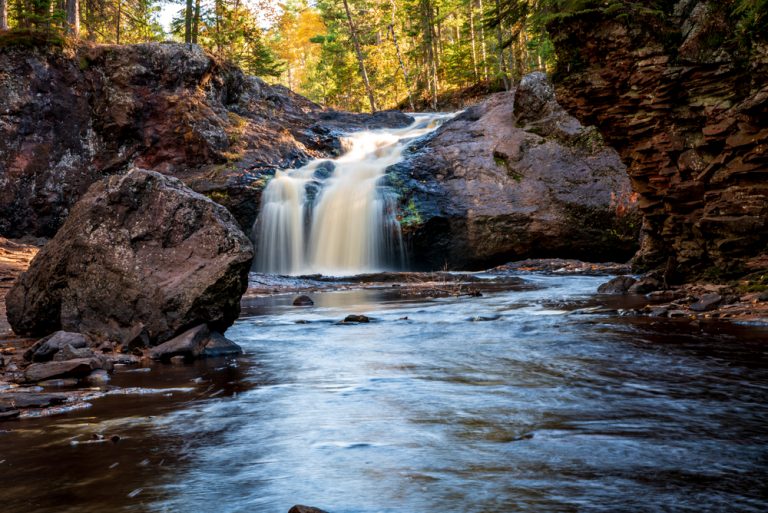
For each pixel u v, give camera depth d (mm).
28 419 4656
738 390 4969
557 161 26125
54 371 6273
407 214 25609
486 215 25453
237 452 3697
